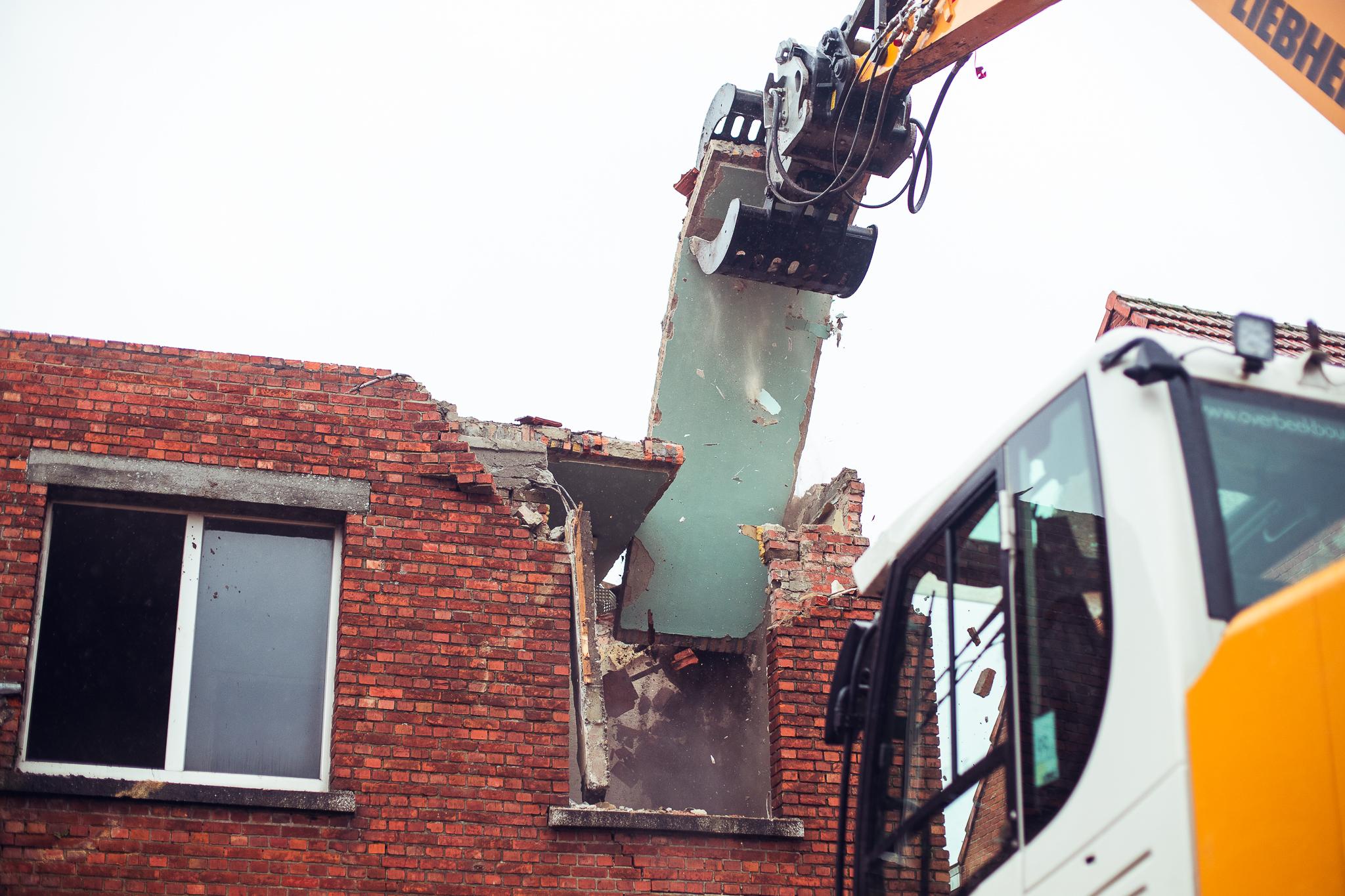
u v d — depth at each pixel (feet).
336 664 28.25
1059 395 14.78
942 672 16.63
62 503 28.02
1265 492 13.12
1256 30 21.15
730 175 38.34
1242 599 12.46
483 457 31.09
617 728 38.55
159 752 26.91
